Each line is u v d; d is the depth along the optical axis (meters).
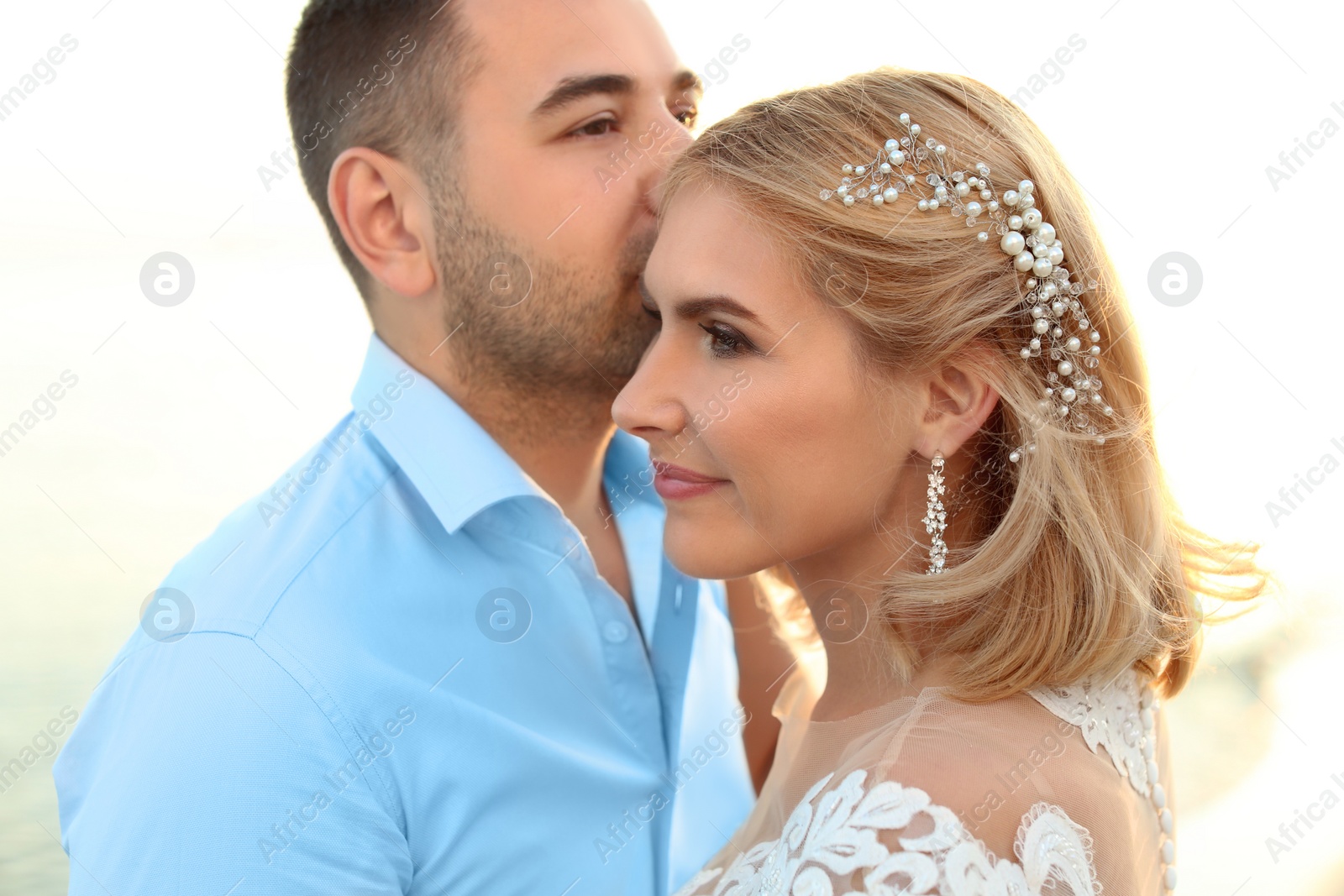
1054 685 1.23
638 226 1.64
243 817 1.30
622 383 1.71
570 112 1.58
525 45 1.55
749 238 1.24
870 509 1.32
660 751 1.72
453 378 1.68
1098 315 1.33
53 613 2.73
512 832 1.50
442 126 1.58
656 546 1.87
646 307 1.64
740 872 1.30
